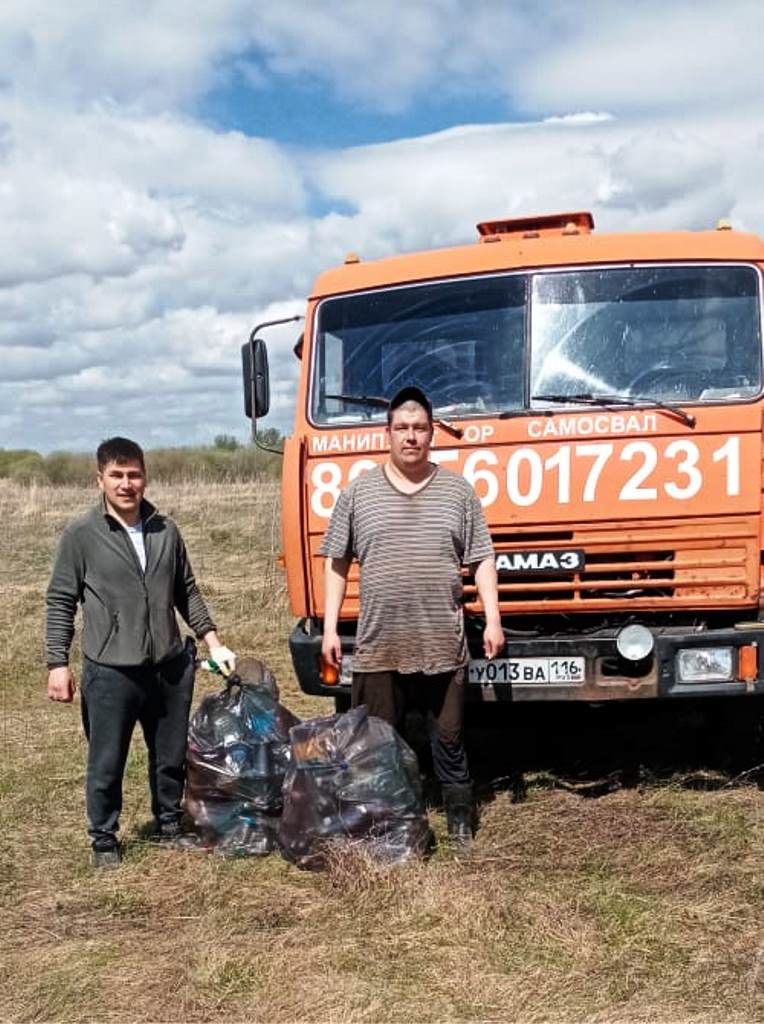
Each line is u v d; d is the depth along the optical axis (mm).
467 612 6242
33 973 4621
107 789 5719
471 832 5875
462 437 6328
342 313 6812
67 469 37156
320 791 5586
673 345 6375
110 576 5652
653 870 5348
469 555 5750
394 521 5691
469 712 7340
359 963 4570
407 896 5117
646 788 6562
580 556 6168
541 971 4445
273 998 4332
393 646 5738
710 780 6734
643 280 6473
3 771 7398
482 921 4832
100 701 5668
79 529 5691
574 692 6109
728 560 6082
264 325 7176
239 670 6422
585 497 6184
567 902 5008
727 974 4383
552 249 6613
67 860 5855
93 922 5098
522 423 6273
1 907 5297
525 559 6207
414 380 6613
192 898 5293
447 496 5707
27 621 12938
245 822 5859
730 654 6000
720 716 6977
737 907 4902
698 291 6406
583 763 7250
